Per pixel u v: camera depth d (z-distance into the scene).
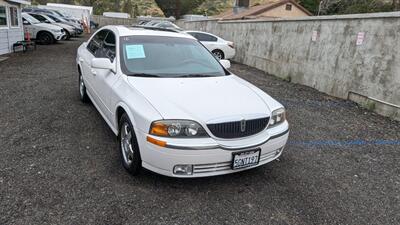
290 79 10.66
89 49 5.64
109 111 4.00
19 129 4.62
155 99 3.20
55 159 3.73
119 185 3.24
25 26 17.88
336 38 8.33
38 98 6.36
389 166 4.24
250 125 3.17
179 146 2.88
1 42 12.71
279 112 3.50
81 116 5.33
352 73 7.74
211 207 2.99
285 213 2.98
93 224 2.64
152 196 3.09
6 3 13.02
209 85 3.74
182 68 4.16
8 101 6.04
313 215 2.99
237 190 3.31
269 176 3.68
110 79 3.99
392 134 5.57
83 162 3.70
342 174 3.90
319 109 7.02
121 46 4.22
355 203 3.26
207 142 2.95
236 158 3.06
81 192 3.08
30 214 2.72
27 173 3.38
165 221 2.74
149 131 2.97
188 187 3.29
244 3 33.59
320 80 9.03
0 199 2.90
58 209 2.81
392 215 3.09
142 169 3.40
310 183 3.60
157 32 4.76
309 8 39.16
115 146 4.19
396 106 6.41
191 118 2.97
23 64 10.66
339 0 24.55
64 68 10.24
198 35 14.77
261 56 13.06
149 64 4.07
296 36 10.30
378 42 6.91
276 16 28.33
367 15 7.17
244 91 3.71
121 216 2.76
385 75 6.73
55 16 25.83
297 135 5.22
